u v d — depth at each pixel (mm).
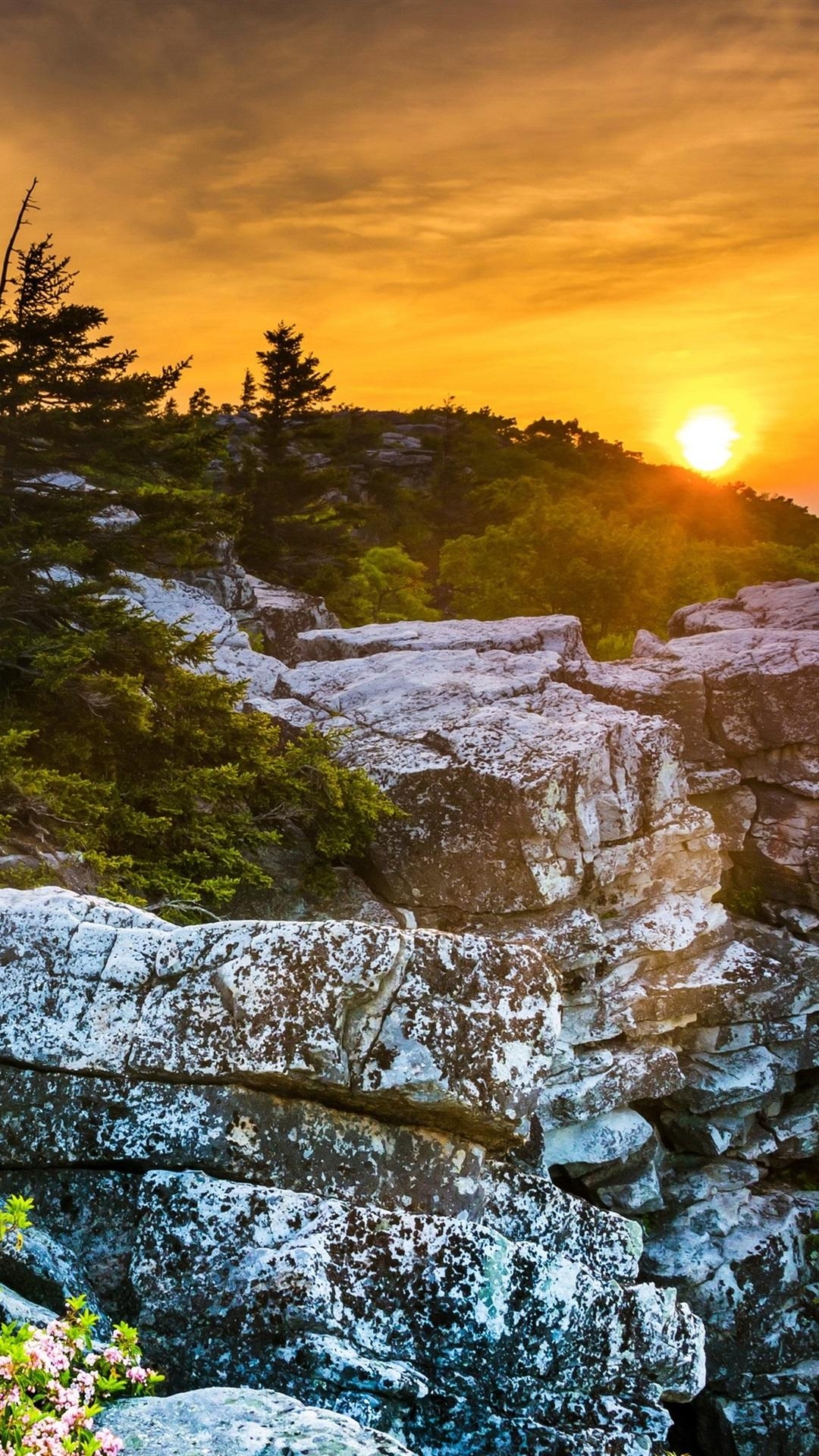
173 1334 6504
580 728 16250
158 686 15422
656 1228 17219
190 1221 6812
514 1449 6379
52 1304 6453
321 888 15680
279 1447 4703
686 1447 17438
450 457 115562
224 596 32469
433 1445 6305
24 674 14938
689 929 16453
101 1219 7258
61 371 17688
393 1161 7559
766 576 78625
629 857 16094
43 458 17453
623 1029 16062
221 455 19516
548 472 157375
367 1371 6180
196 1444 4734
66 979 7754
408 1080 7398
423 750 16438
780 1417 16734
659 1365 7000
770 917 18734
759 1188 18125
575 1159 15891
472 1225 6797
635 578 54156
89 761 14828
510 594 55688
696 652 20344
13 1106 7480
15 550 15914
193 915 13664
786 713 18672
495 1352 6543
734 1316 16719
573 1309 6816
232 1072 7367
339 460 100375
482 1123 7582
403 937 7605
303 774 15922
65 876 12031
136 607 16281
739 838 18906
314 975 7477
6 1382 4336
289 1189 7230
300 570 50656
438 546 101375
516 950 7836
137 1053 7492
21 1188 7375
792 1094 18453
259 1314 6383
